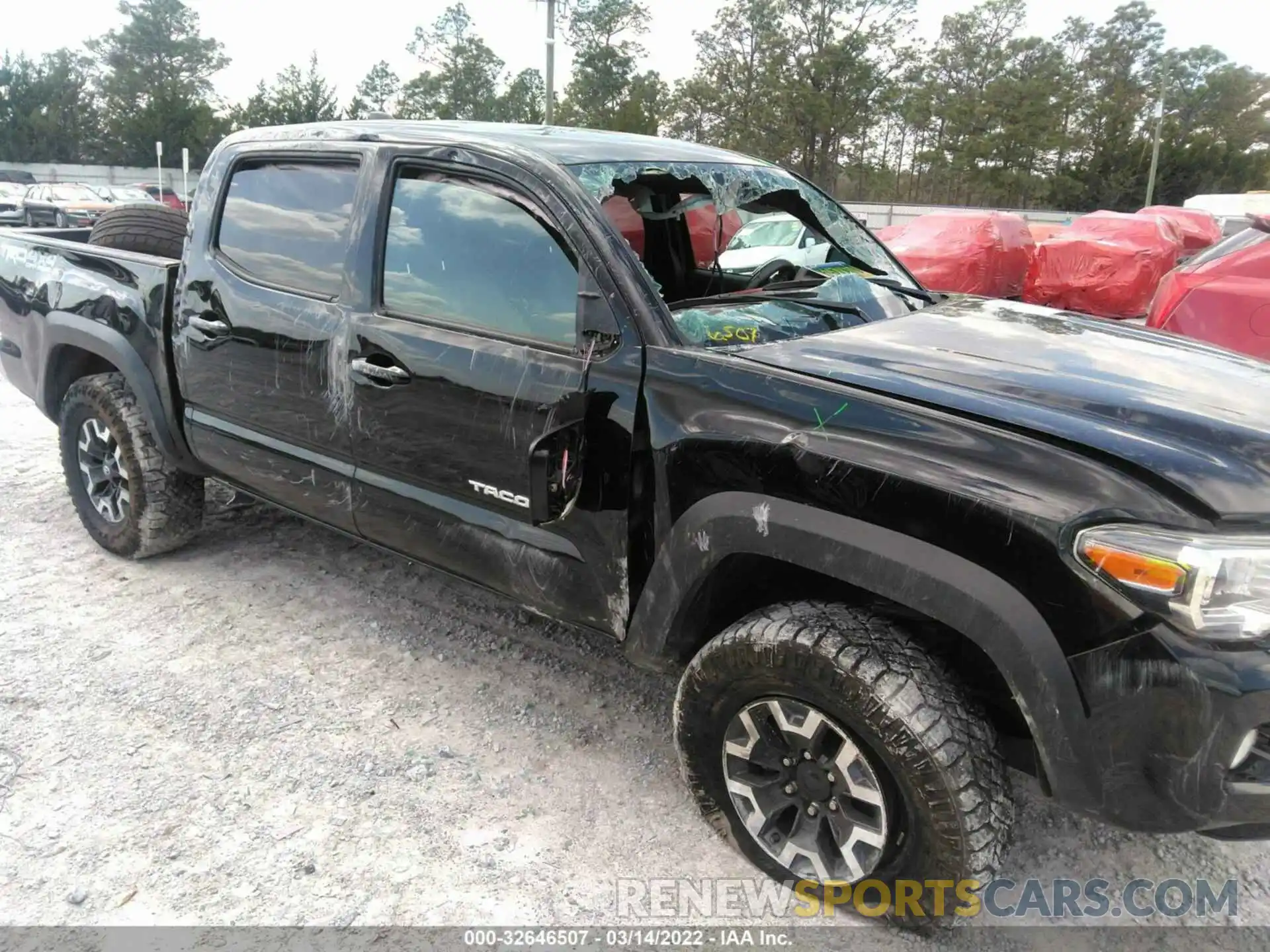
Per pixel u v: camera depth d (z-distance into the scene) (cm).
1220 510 183
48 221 2030
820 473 212
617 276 249
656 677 344
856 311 297
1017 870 255
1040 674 189
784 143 5250
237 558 430
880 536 204
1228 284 664
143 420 391
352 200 309
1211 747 179
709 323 263
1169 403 214
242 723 307
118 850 250
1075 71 6078
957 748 203
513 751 299
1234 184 5794
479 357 268
